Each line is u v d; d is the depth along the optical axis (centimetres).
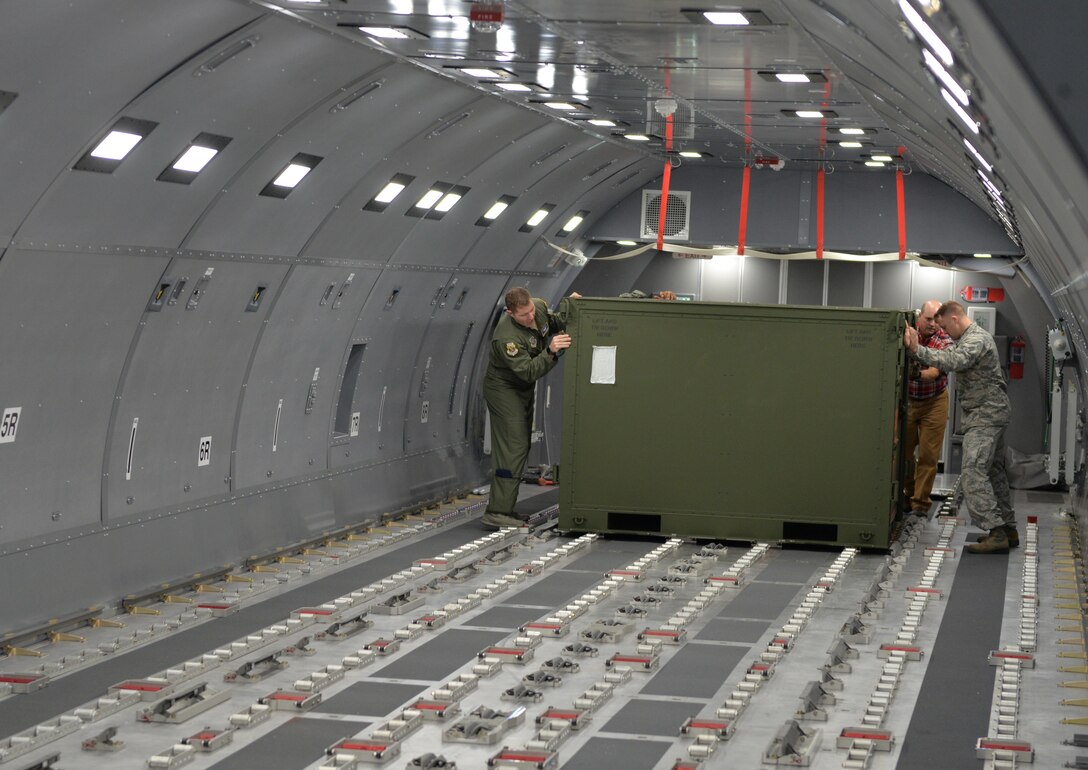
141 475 922
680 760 606
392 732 634
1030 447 1714
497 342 1245
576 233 1619
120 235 793
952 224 1584
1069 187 289
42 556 813
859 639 861
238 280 962
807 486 1206
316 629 870
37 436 799
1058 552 1216
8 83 606
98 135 696
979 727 682
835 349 1198
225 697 700
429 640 845
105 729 623
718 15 694
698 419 1224
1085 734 668
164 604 918
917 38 347
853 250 1611
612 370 1235
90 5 588
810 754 621
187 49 679
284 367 1106
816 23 591
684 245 1677
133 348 871
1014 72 267
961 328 1191
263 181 891
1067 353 1385
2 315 730
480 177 1223
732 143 1341
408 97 935
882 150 1321
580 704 694
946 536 1279
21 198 687
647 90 981
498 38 780
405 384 1388
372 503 1298
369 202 1071
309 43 756
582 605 930
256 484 1091
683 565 1082
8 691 703
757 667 773
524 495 1524
